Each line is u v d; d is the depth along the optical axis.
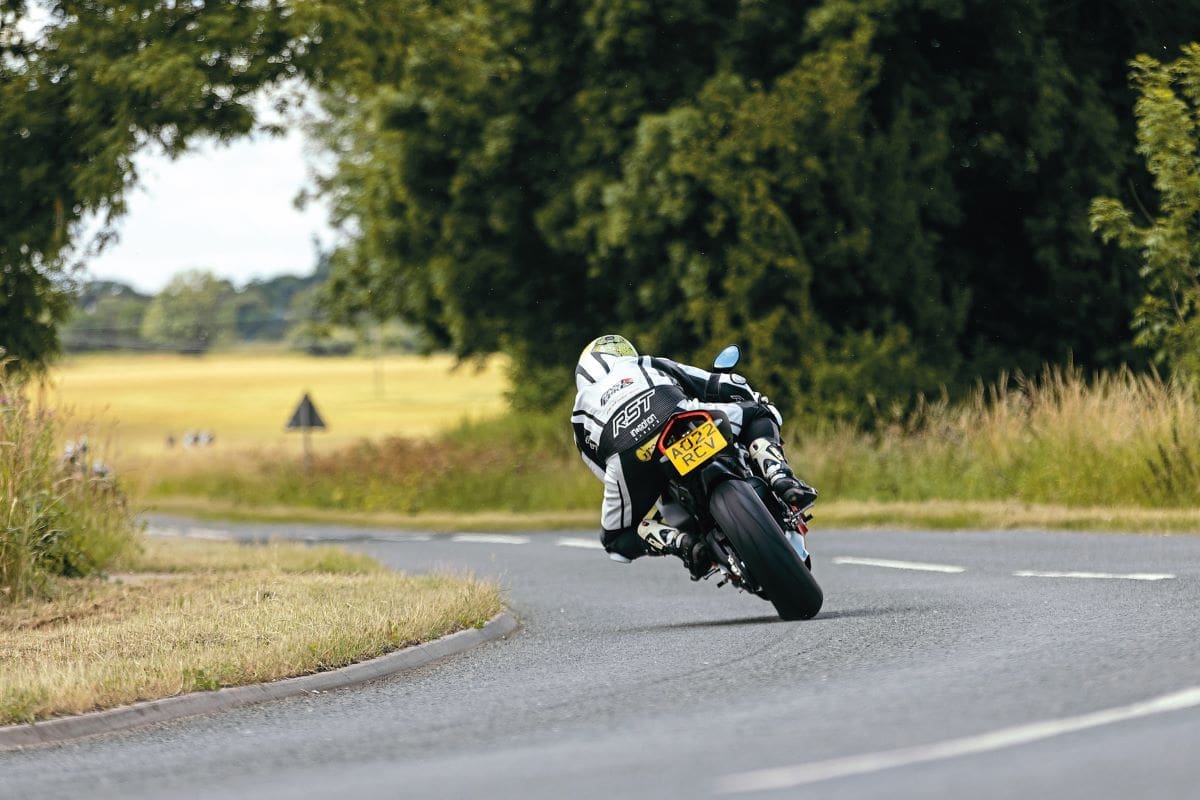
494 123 118.94
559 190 119.44
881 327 114.38
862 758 21.77
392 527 109.31
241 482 152.75
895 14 112.81
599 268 116.94
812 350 109.38
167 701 32.28
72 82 87.44
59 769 27.05
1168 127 78.88
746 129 108.75
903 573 52.03
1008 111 115.06
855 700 26.59
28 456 54.16
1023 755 21.20
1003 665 28.97
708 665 32.97
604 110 116.50
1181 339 78.69
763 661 32.69
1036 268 120.56
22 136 87.00
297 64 93.19
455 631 41.59
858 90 109.19
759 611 45.19
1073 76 116.62
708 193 111.50
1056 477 74.94
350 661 36.69
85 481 64.12
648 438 38.00
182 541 86.25
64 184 85.56
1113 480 71.94
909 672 29.23
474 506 119.19
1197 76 79.38
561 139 119.50
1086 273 117.31
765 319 109.00
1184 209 79.06
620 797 20.50
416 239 129.12
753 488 38.44
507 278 126.12
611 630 42.88
